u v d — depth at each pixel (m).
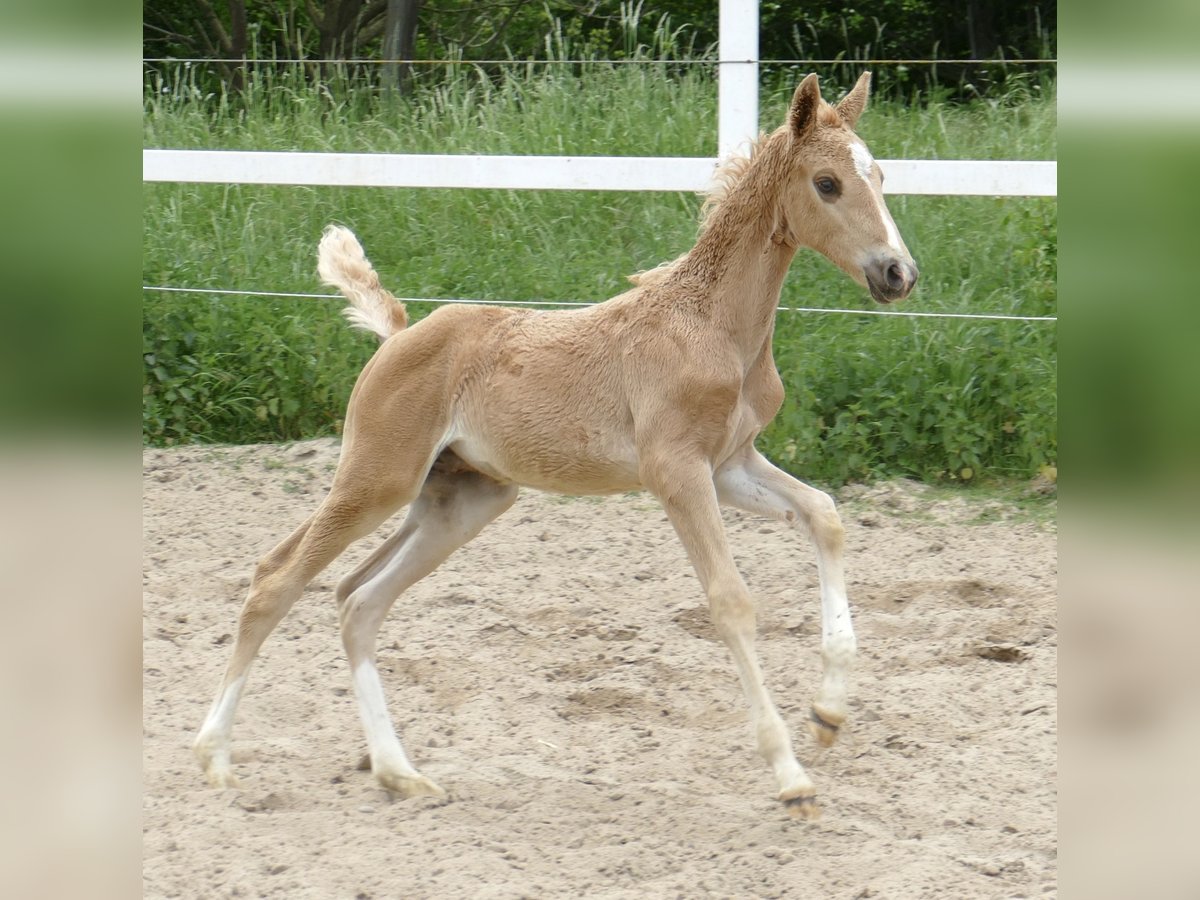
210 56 15.54
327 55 14.89
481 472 4.57
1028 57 14.62
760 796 4.21
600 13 15.09
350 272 4.80
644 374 4.21
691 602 5.95
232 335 8.26
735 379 4.20
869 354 7.57
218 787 4.18
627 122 9.59
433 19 15.34
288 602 4.38
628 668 5.25
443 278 8.64
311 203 9.48
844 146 4.14
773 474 4.43
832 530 4.30
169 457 7.84
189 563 6.34
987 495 7.21
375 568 4.69
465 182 7.54
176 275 8.49
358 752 4.57
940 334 7.57
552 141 9.53
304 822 3.95
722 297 4.29
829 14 15.29
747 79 7.24
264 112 10.89
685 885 3.59
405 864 3.69
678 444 4.14
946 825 3.96
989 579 6.12
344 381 8.07
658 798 4.16
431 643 5.41
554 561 6.48
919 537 6.68
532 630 5.61
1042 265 8.09
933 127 9.93
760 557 6.46
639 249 8.81
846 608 4.20
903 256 4.05
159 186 9.52
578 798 4.18
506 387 4.36
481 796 4.20
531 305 8.15
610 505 7.23
